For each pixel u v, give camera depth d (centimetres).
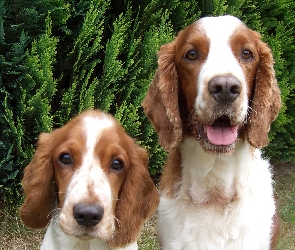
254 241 65
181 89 65
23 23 92
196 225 65
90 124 61
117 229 64
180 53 64
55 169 63
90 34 94
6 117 92
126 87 104
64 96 95
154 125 68
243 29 64
